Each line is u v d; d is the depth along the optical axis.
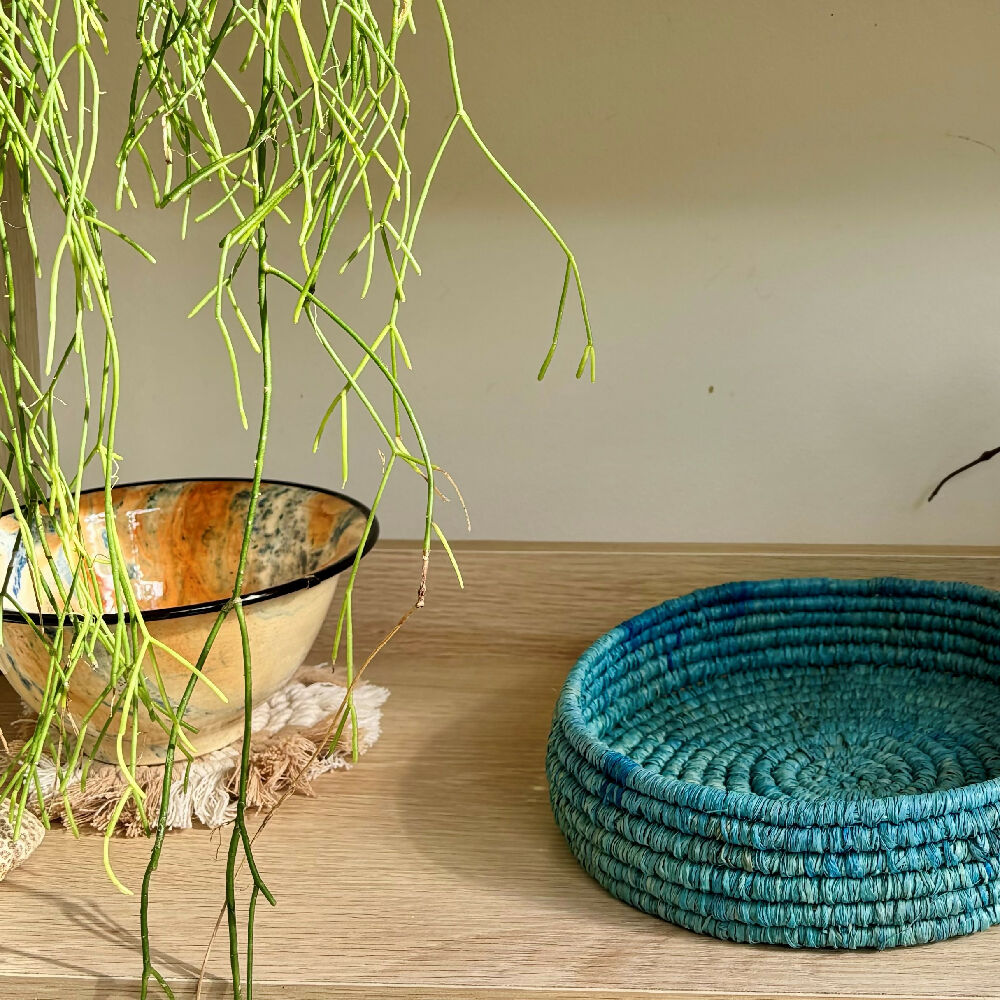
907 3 0.90
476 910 0.66
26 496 0.54
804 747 0.78
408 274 1.00
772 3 0.91
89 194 1.00
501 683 0.96
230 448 1.05
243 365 1.03
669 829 0.63
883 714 0.83
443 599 1.00
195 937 0.63
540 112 0.95
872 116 0.93
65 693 0.54
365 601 1.00
